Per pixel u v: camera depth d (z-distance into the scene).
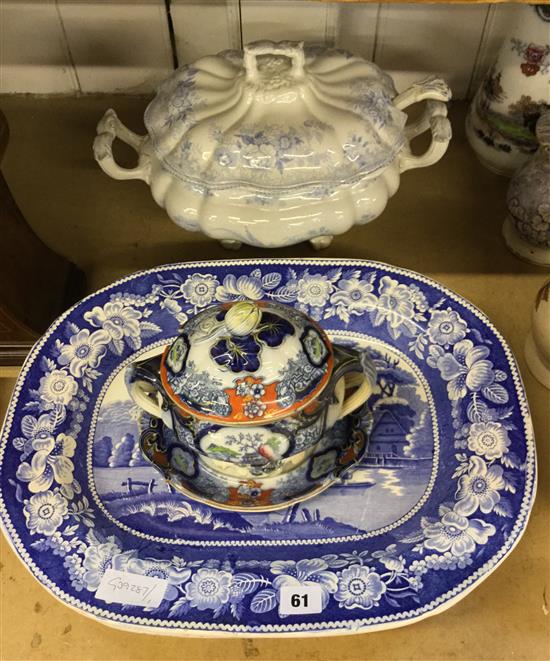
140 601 0.52
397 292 0.71
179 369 0.54
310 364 0.54
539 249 0.81
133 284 0.72
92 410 0.66
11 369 0.77
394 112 0.68
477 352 0.66
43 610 0.62
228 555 0.57
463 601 0.61
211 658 0.59
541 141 0.71
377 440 0.64
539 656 0.58
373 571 0.53
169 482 0.60
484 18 0.87
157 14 0.88
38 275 0.76
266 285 0.72
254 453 0.54
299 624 0.51
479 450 0.60
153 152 0.70
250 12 0.87
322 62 0.70
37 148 0.94
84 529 0.57
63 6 0.87
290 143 0.64
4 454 0.61
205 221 0.69
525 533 0.64
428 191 0.89
